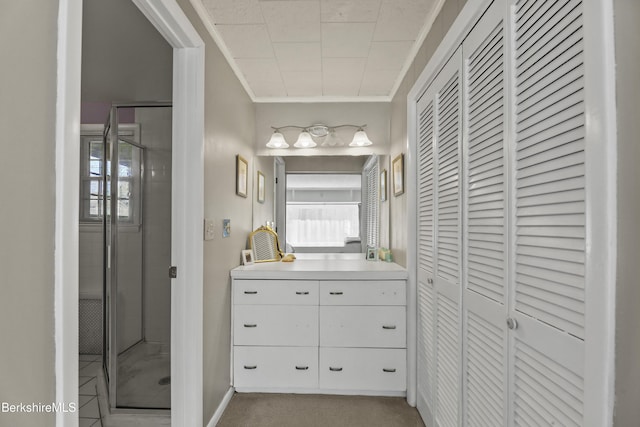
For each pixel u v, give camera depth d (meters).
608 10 0.69
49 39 0.77
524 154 1.03
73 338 0.83
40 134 0.75
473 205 1.40
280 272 2.37
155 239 2.16
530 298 1.00
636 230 0.63
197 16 1.76
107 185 2.30
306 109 3.12
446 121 1.72
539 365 0.96
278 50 2.23
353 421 2.07
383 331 2.35
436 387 1.84
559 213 0.88
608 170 0.68
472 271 1.41
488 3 1.25
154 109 2.21
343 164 3.21
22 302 0.71
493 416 1.21
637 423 0.63
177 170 1.74
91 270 3.07
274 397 2.36
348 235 3.22
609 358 0.68
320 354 2.37
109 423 2.01
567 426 0.84
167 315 2.14
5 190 0.67
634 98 0.64
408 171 2.32
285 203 3.22
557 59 0.88
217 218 2.07
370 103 3.11
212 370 2.00
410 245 2.31
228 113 2.29
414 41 2.12
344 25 1.95
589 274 0.72
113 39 1.97
